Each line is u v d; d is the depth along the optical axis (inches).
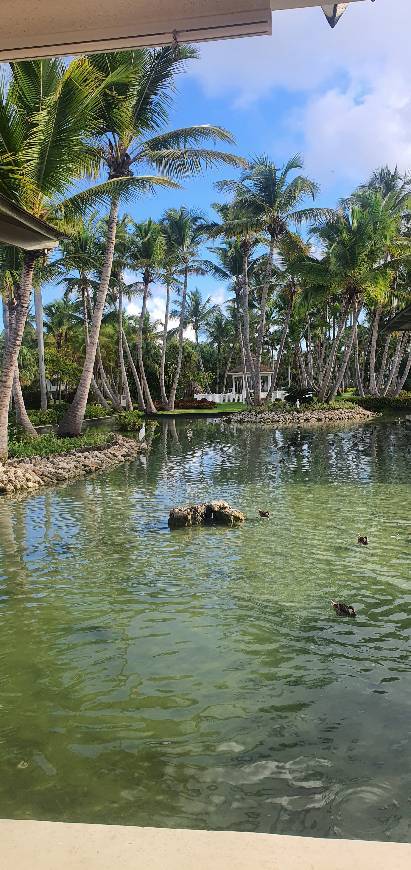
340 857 74.2
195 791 135.5
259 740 155.3
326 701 174.1
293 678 188.7
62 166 633.0
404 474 632.4
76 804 131.3
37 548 350.9
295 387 2096.5
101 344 2113.7
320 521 411.8
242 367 2573.8
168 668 197.0
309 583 281.3
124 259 1764.3
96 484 604.7
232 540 363.3
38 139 572.7
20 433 941.8
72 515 447.2
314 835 120.8
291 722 163.3
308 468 693.3
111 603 257.6
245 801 131.7
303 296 1656.0
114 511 461.4
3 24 123.8
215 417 1777.8
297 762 145.6
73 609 251.1
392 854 74.4
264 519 421.7
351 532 378.6
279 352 1931.6
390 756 147.0
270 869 72.3
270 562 315.9
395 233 1582.2
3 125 534.9
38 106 608.4
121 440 992.9
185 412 1923.0
